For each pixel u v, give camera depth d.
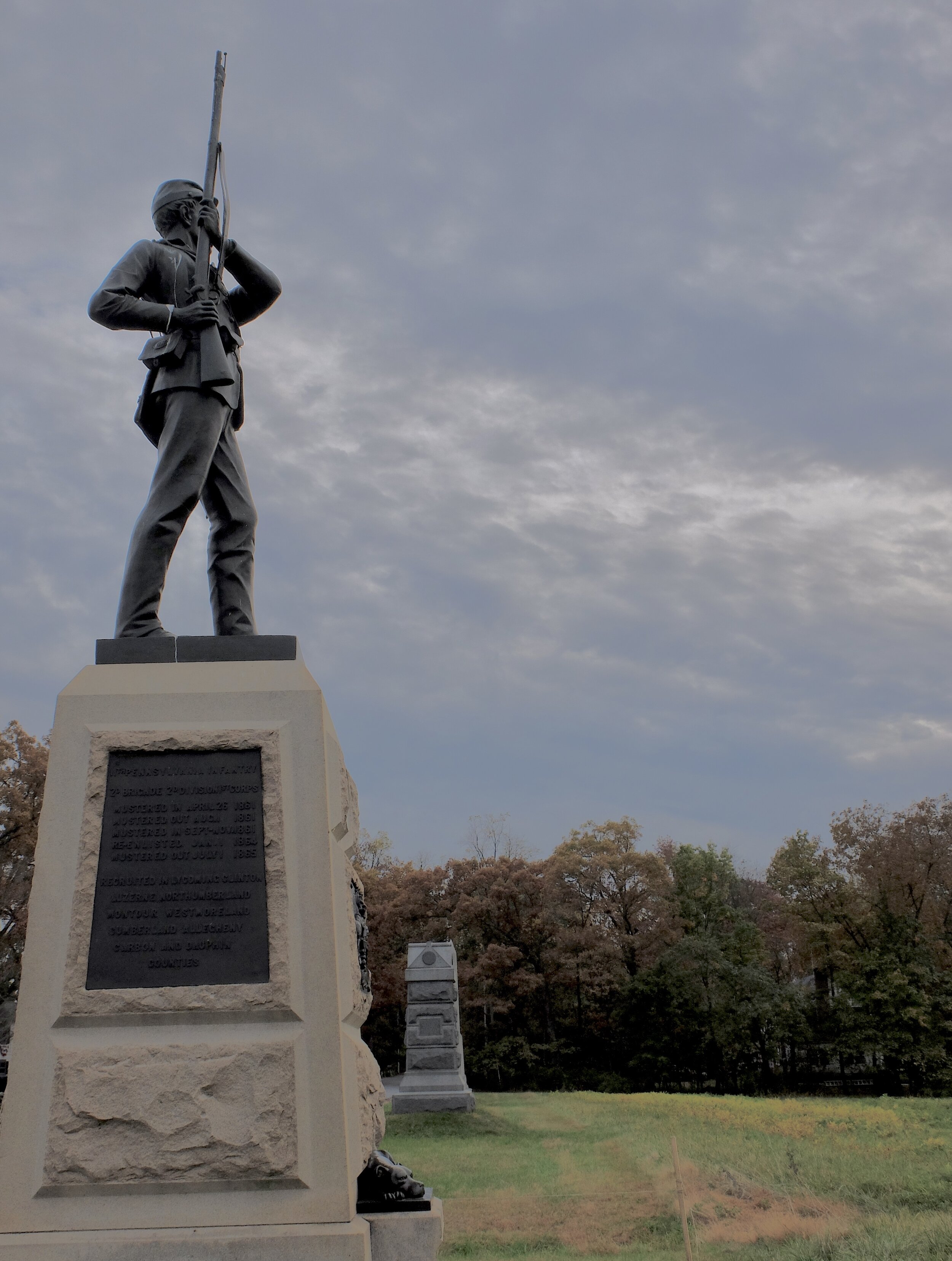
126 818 4.95
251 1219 4.24
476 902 39.84
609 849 39.78
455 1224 9.18
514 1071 37.91
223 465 6.27
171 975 4.66
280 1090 4.44
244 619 6.12
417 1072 19.47
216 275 6.29
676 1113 16.84
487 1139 14.54
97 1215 4.21
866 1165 10.98
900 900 34.19
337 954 4.78
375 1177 4.63
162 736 5.09
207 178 6.24
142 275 6.09
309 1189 4.31
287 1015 4.61
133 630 5.55
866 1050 32.06
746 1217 9.09
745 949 38.50
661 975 36.00
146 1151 4.30
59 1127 4.32
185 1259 4.07
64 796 4.98
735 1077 35.34
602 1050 39.66
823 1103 19.69
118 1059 4.45
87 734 5.10
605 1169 11.55
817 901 35.91
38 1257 4.04
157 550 5.67
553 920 38.97
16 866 30.69
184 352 5.98
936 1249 7.75
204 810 4.99
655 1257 8.02
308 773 5.10
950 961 34.09
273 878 4.85
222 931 4.77
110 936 4.72
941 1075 29.91
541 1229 9.01
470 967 38.38
